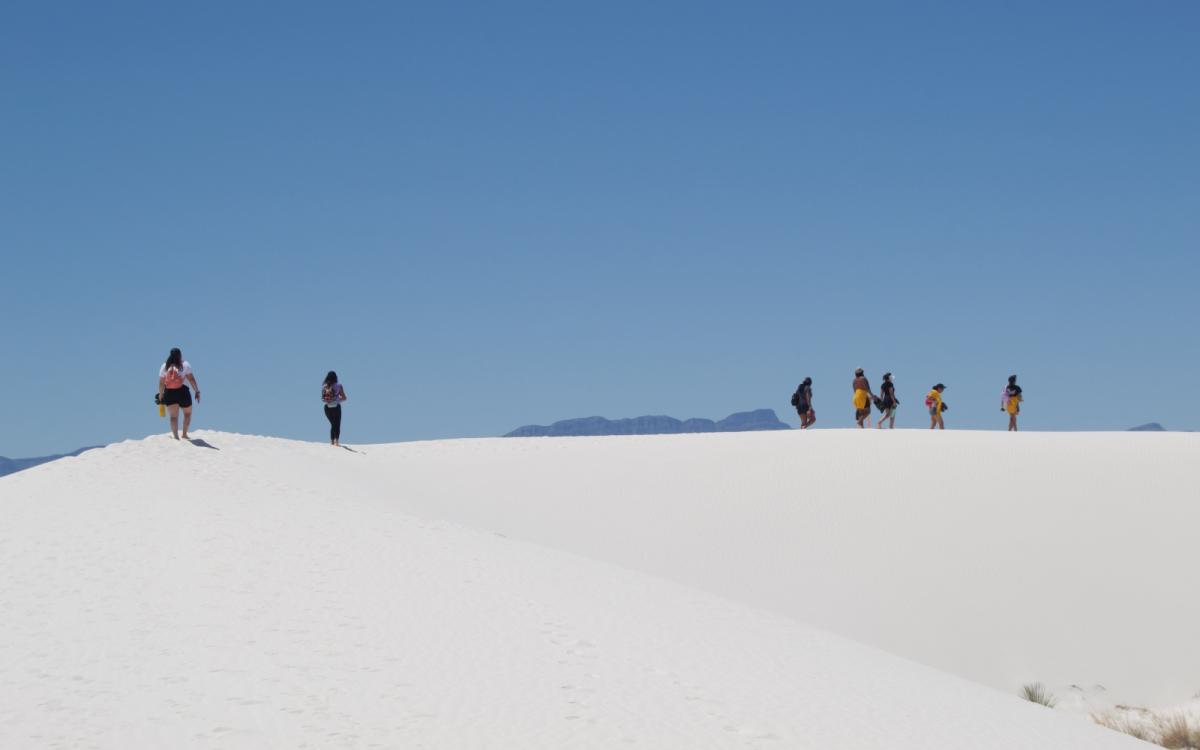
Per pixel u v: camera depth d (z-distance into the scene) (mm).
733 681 9297
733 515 24156
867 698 9398
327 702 7758
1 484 21062
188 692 7902
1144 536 21219
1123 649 17922
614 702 8156
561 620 11156
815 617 19438
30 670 8430
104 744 6699
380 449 32312
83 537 14812
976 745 8172
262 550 14133
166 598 11164
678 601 13828
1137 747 9914
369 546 14922
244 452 26125
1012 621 18859
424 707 7734
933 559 21141
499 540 17438
